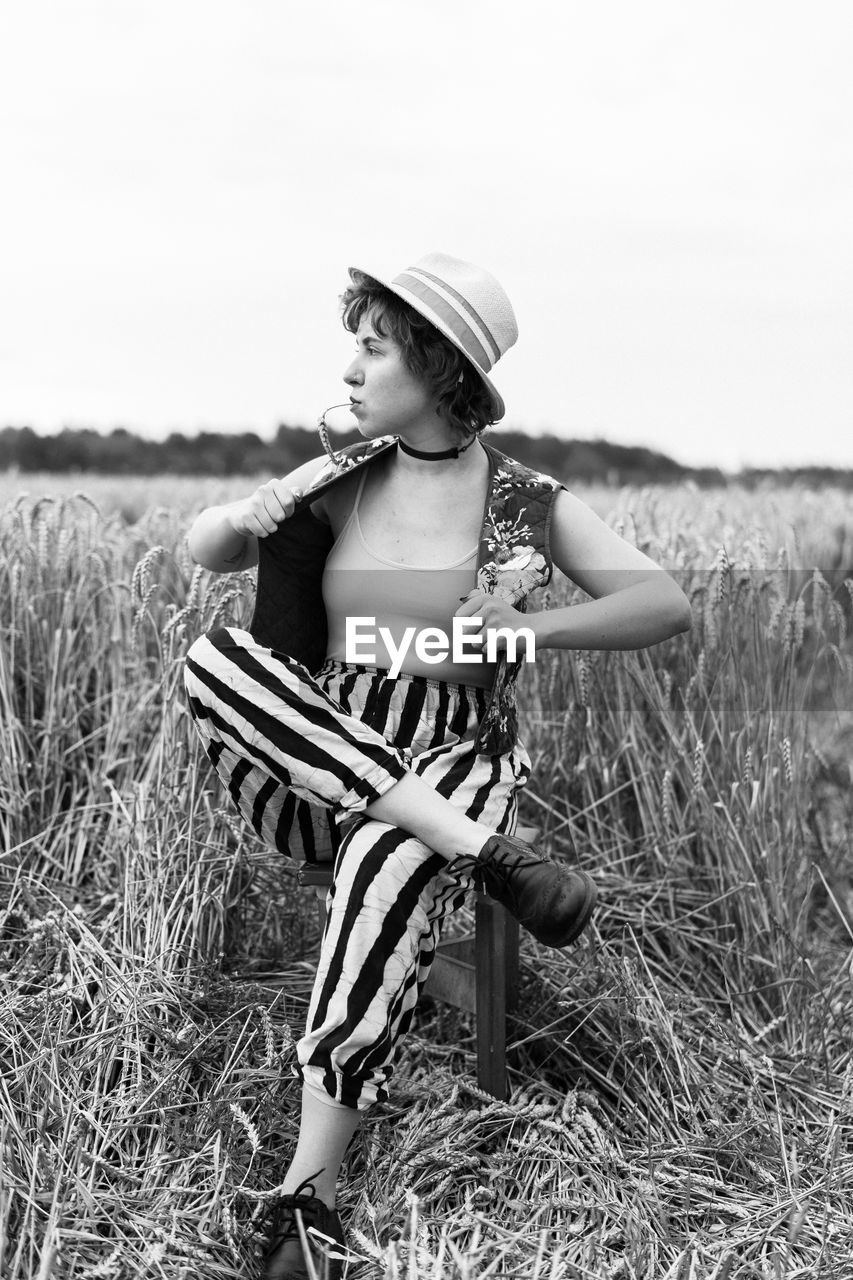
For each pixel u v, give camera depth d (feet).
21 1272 4.91
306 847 6.39
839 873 10.04
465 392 6.22
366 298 6.23
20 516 9.84
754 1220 5.72
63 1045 6.25
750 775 8.55
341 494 6.58
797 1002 7.84
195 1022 6.69
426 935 5.77
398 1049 6.87
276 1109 6.12
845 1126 6.64
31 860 8.34
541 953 7.85
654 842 8.97
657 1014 7.29
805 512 18.85
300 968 7.77
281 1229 5.08
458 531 6.35
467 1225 5.36
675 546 10.22
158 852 7.52
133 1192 5.45
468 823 5.62
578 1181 5.93
